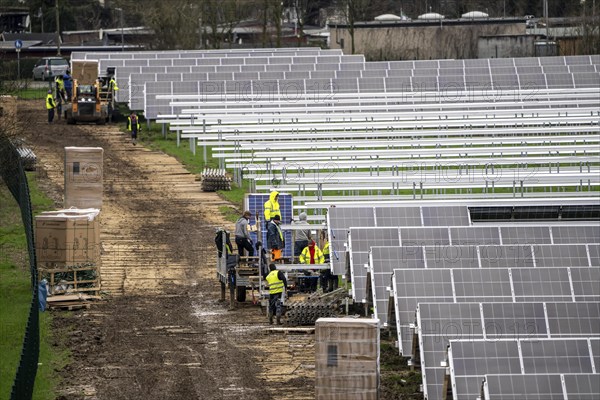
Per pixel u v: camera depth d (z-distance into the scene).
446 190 95.19
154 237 82.56
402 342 53.22
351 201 85.56
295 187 88.94
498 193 91.94
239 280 65.06
